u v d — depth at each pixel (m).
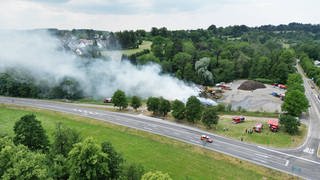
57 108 128.12
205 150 88.62
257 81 190.12
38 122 77.31
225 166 80.12
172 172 75.88
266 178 74.38
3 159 54.66
